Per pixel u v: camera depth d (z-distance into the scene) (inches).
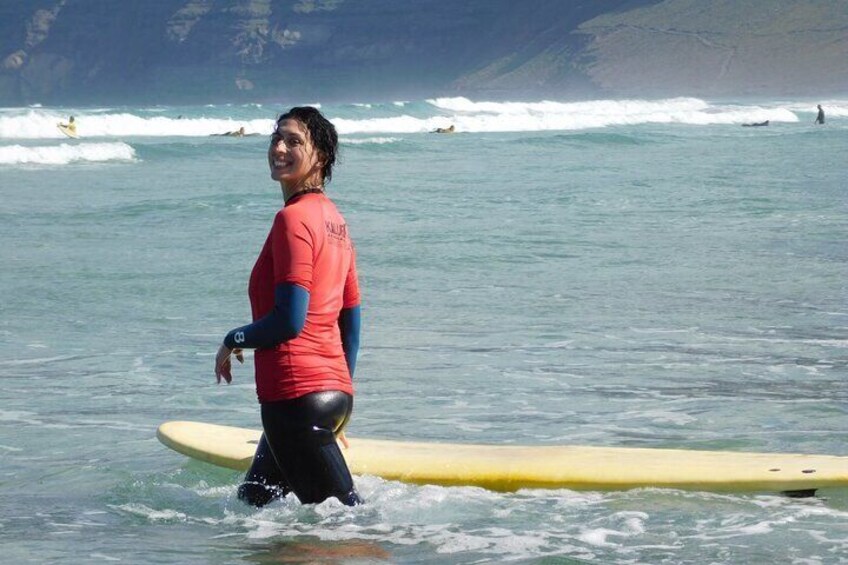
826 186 2689.5
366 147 4505.4
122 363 979.3
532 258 1590.8
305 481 558.9
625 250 1667.1
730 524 543.5
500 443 725.3
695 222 2011.6
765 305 1241.4
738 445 716.0
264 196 2497.5
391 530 539.5
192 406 837.8
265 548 515.2
